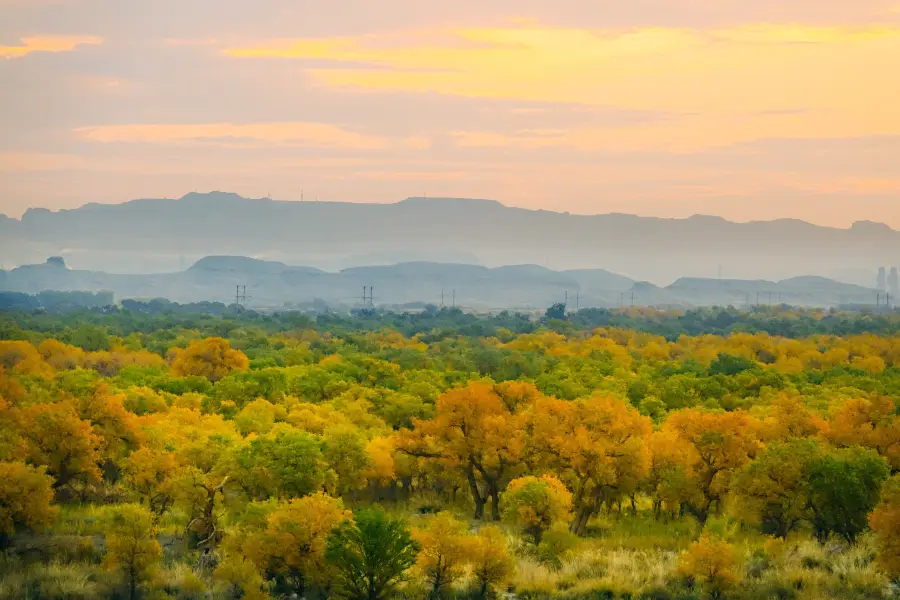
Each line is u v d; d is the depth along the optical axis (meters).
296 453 82.00
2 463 73.88
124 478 91.44
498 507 94.25
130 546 66.44
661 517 93.69
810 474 80.75
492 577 67.81
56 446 86.06
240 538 68.25
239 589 65.50
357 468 90.75
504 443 92.75
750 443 90.62
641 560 76.56
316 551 64.69
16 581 65.44
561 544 78.69
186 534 76.12
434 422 96.56
